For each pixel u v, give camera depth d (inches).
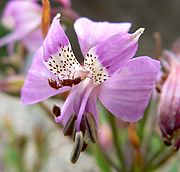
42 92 4.1
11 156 7.1
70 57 4.1
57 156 9.1
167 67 4.5
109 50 3.8
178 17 15.4
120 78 3.8
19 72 6.8
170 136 3.9
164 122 3.9
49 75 4.1
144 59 3.7
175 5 15.5
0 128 8.5
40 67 4.1
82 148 3.9
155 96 4.9
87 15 15.8
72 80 4.0
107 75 3.9
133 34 3.8
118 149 5.0
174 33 15.4
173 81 4.1
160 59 4.7
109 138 6.3
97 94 4.0
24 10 6.0
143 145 5.1
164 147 4.8
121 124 5.6
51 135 8.5
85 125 4.0
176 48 5.5
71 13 5.4
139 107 3.8
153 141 5.6
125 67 3.8
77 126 3.9
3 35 12.6
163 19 15.5
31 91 4.2
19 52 6.6
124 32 3.8
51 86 4.0
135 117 3.8
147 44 15.2
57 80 4.1
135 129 4.5
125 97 3.8
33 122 9.5
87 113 4.0
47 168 8.9
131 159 5.0
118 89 3.8
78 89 4.0
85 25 4.0
